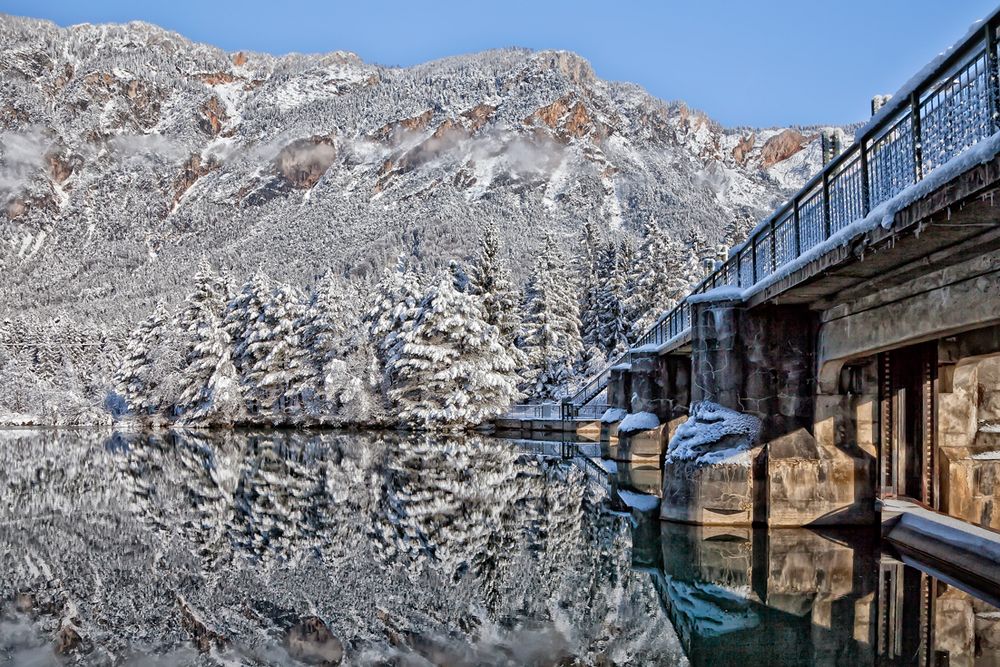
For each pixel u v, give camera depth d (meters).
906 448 14.73
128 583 11.36
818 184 10.52
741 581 11.12
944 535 11.99
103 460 30.03
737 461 14.56
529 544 14.22
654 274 56.28
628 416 29.50
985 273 8.50
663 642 8.70
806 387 14.52
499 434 46.22
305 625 9.36
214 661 8.15
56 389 64.19
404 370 47.50
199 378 52.75
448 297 48.09
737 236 62.72
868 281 10.55
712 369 15.10
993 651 8.17
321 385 50.41
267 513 17.69
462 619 9.65
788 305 14.42
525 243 166.00
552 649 8.46
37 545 14.07
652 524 15.91
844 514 14.27
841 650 8.29
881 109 8.13
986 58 6.08
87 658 8.21
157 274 195.88
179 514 17.53
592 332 58.62
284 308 52.91
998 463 13.52
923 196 6.76
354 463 28.66
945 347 13.72
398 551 13.65
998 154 5.56
